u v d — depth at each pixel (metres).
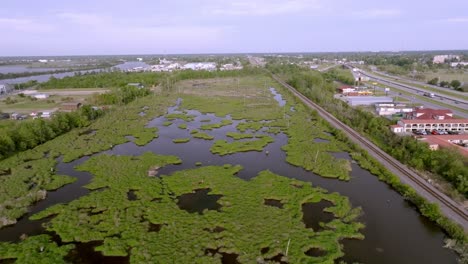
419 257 45.12
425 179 67.81
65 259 44.00
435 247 47.44
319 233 49.78
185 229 50.34
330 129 108.00
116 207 56.97
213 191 63.69
